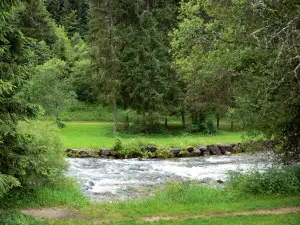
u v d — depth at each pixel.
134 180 17.53
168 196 13.30
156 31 37.72
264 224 9.10
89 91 56.84
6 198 11.47
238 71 12.51
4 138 8.48
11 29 8.35
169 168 20.92
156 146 26.42
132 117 40.47
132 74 36.62
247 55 11.55
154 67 36.69
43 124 14.20
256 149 13.45
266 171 14.48
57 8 80.69
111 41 35.34
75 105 54.59
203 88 13.62
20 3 8.07
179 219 10.51
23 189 12.39
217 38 13.12
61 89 37.16
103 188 15.81
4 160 8.41
